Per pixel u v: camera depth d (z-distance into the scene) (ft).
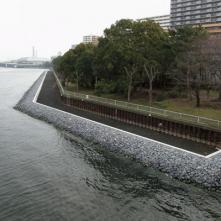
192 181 83.56
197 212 70.85
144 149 104.22
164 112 131.95
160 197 77.66
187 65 149.28
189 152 95.71
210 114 130.93
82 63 235.81
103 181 87.15
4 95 295.28
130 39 172.76
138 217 68.59
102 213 69.82
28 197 76.33
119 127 136.77
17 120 167.73
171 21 452.35
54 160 104.01
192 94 168.14
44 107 190.80
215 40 149.28
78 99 189.67
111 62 175.42
